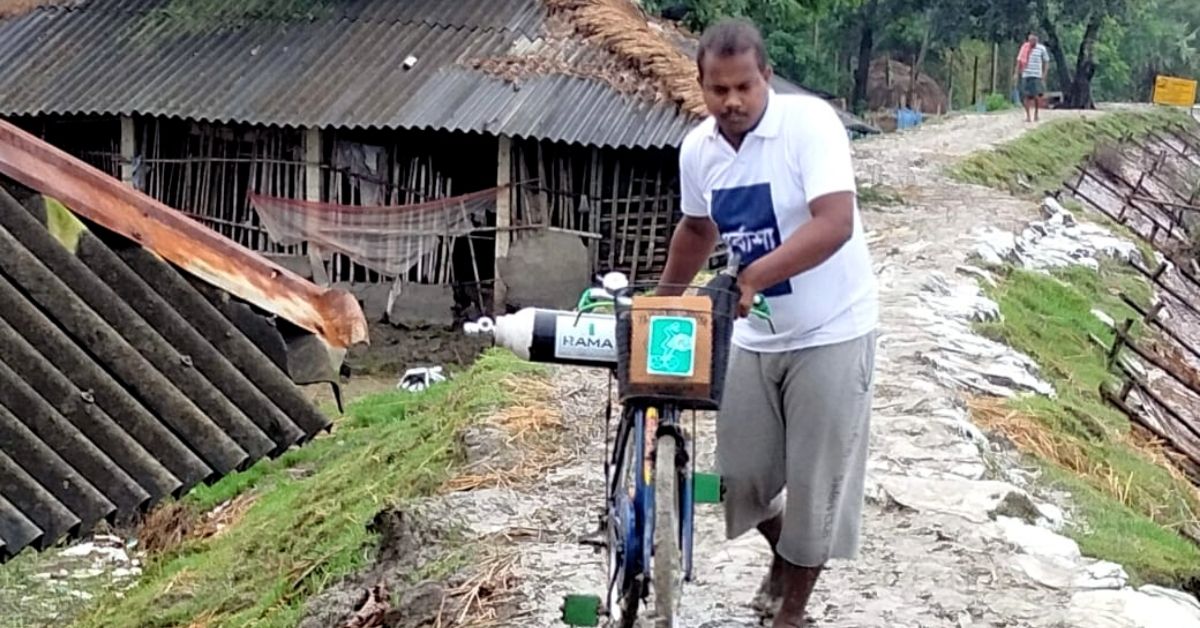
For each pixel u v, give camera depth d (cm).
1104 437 973
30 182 632
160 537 1105
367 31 1880
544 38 1839
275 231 1847
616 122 1686
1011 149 2522
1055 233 1748
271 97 1783
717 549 578
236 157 1855
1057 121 3064
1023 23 3816
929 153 2405
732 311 376
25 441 576
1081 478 808
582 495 679
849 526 435
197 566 940
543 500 674
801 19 2520
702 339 371
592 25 1842
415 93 1758
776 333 418
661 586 364
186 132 1869
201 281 659
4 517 552
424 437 933
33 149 639
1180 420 1212
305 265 1848
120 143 1889
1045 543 592
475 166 1825
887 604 518
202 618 809
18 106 1827
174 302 648
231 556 914
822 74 3938
